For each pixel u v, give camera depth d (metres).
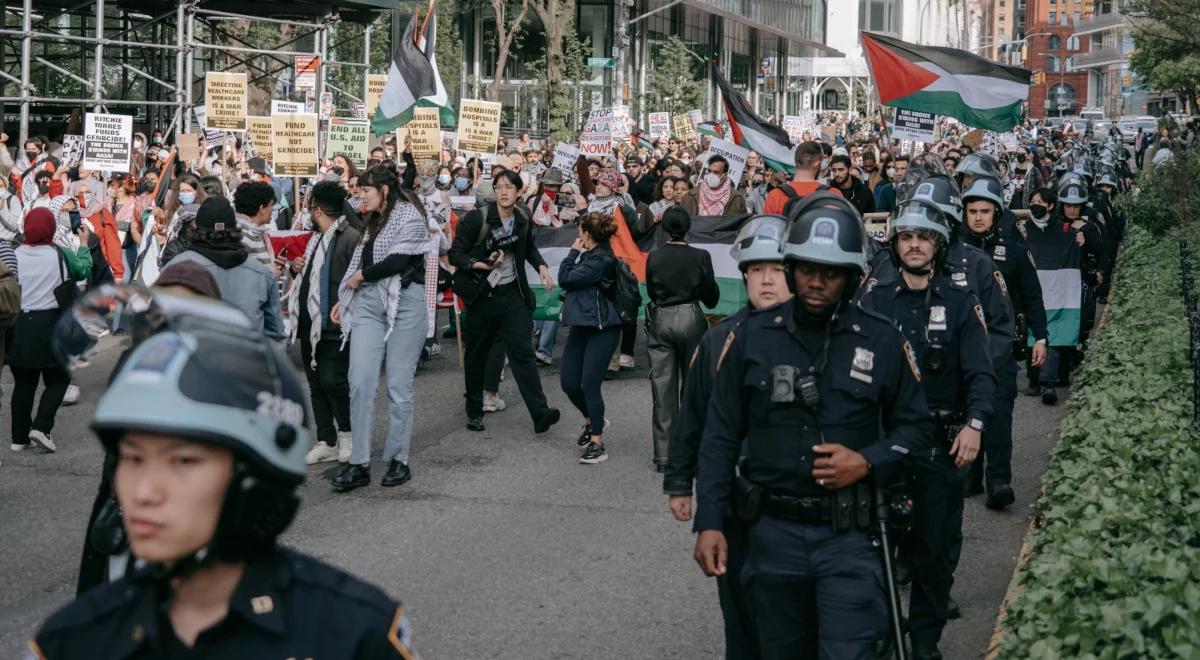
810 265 3.89
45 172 14.91
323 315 8.74
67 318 2.13
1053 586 5.02
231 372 1.94
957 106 15.53
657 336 8.74
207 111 17.17
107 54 29.45
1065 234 11.72
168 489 1.94
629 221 12.80
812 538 3.93
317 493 8.35
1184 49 21.77
